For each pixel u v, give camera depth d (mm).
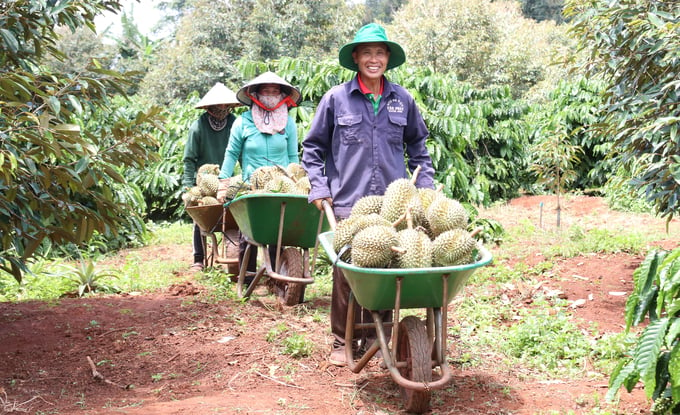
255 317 5875
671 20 5773
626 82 6375
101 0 5367
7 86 4195
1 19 4824
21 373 4590
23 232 4914
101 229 5172
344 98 4445
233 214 6246
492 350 5027
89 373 4598
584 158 15961
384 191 4445
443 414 3775
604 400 3947
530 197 14961
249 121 6926
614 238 8930
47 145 4109
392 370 3633
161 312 6035
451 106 11844
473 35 36906
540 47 44531
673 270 3168
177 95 30594
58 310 6141
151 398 4090
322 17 33844
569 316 5805
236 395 4027
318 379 4387
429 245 3596
